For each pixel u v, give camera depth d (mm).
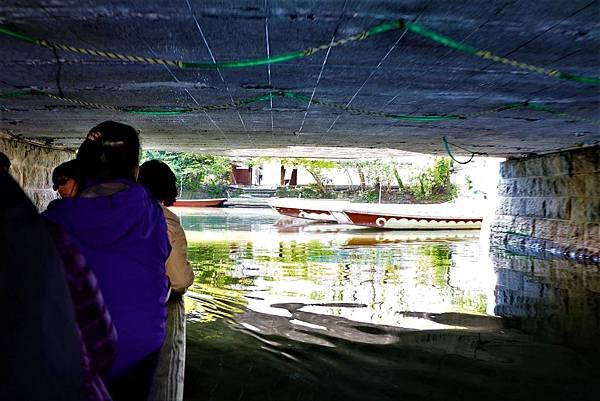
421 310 5895
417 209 17234
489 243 12797
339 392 3684
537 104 5363
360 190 32281
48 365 1342
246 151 12883
